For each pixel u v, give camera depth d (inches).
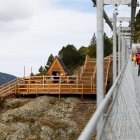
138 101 644.7
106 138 271.9
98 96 262.7
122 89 596.1
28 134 1259.8
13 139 1232.2
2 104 1533.0
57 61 1999.3
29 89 1622.8
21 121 1350.9
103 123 232.7
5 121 1354.6
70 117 1397.6
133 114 497.0
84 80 1616.6
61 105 1494.8
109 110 284.7
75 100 1553.9
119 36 959.0
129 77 1011.3
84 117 1402.6
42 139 1230.9
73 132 1267.2
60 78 1621.6
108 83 1654.8
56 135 1251.8
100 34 263.1
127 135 390.0
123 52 1080.2
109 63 1707.7
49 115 1411.2
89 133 130.3
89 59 1876.2
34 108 1448.1
